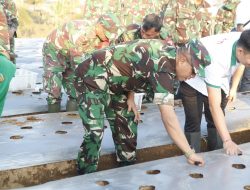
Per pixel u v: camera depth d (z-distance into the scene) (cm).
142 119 516
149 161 385
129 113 379
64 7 1784
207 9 654
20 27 1673
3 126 471
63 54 531
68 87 551
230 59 344
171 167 353
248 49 321
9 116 536
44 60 548
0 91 310
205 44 351
